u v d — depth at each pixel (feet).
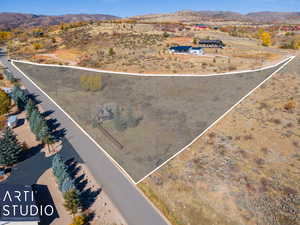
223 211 74.54
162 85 162.81
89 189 84.07
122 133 117.08
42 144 109.50
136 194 82.64
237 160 92.99
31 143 110.22
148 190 84.17
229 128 112.16
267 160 91.20
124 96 153.89
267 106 122.52
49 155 102.12
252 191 79.92
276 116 113.70
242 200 77.30
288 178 82.99
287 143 97.14
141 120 126.41
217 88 150.51
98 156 102.17
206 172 89.30
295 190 78.54
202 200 78.79
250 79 155.22
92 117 132.16
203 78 166.20
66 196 70.49
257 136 103.65
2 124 124.47
